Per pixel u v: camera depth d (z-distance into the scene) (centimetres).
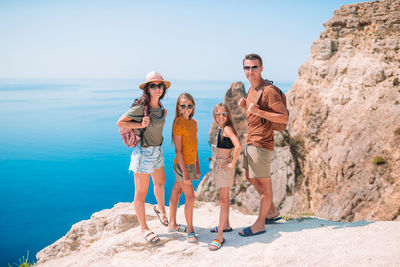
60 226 8319
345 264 307
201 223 522
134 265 412
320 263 320
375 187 2025
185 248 414
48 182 13450
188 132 416
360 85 2420
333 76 2606
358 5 2562
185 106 406
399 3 2347
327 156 2430
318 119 2605
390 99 2227
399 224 381
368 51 2453
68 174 14975
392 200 1881
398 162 1994
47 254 624
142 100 405
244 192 2980
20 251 6644
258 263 350
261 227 427
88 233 619
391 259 297
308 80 2889
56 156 19612
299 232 405
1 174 15062
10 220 8925
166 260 401
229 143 414
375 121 2236
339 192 2227
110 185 12938
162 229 484
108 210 666
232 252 388
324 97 2634
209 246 405
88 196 11350
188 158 425
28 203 10594
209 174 3416
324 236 382
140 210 444
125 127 400
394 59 2308
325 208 2258
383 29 2406
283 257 345
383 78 2319
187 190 425
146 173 426
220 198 421
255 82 420
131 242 449
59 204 10431
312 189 2541
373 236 358
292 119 2978
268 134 416
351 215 2066
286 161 2762
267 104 405
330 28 2728
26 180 13812
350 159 2255
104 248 467
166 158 16850
